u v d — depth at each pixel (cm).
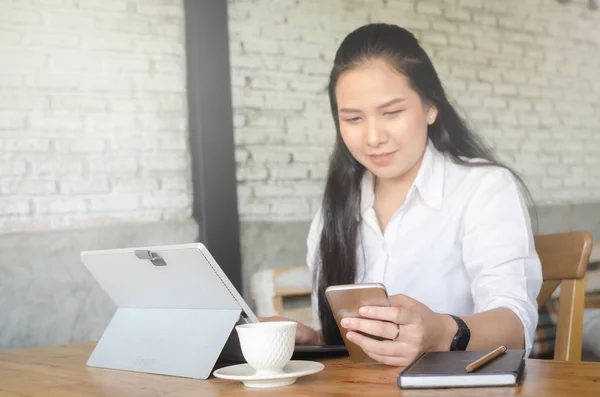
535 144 476
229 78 391
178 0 391
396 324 133
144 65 382
